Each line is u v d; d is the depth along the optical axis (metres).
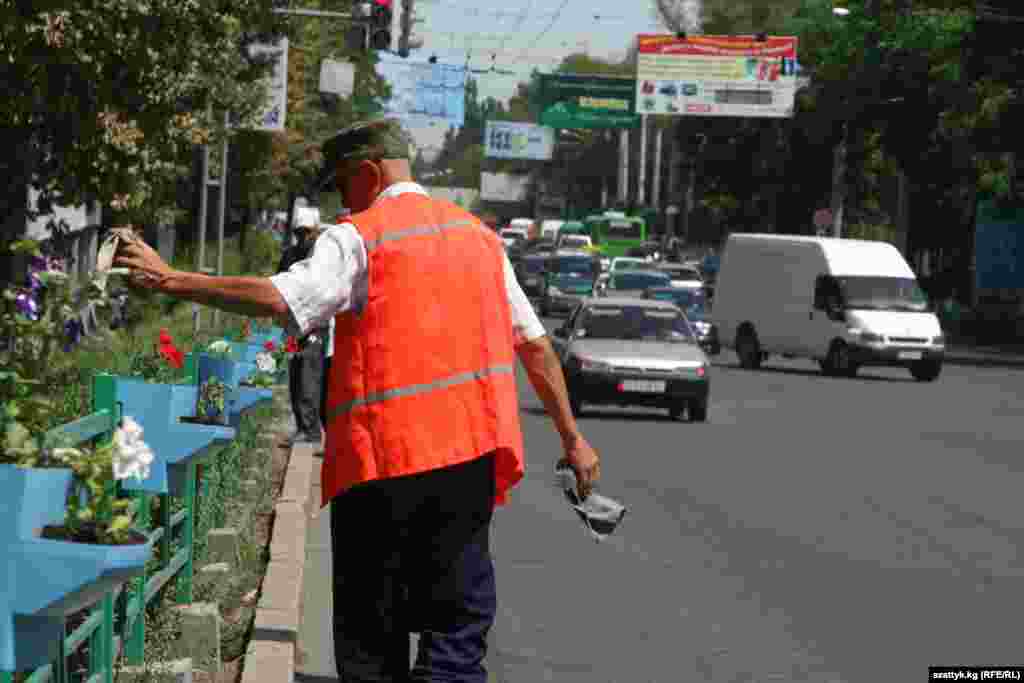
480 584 5.41
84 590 4.59
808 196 85.19
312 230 17.67
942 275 75.75
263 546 12.49
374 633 5.40
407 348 5.27
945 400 33.22
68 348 13.77
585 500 5.94
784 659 9.61
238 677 8.45
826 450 22.42
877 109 68.12
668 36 87.38
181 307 30.16
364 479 5.23
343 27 58.41
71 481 4.84
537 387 5.76
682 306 49.72
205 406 8.45
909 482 18.78
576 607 11.05
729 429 25.66
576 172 161.75
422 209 5.46
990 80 54.72
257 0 17.56
